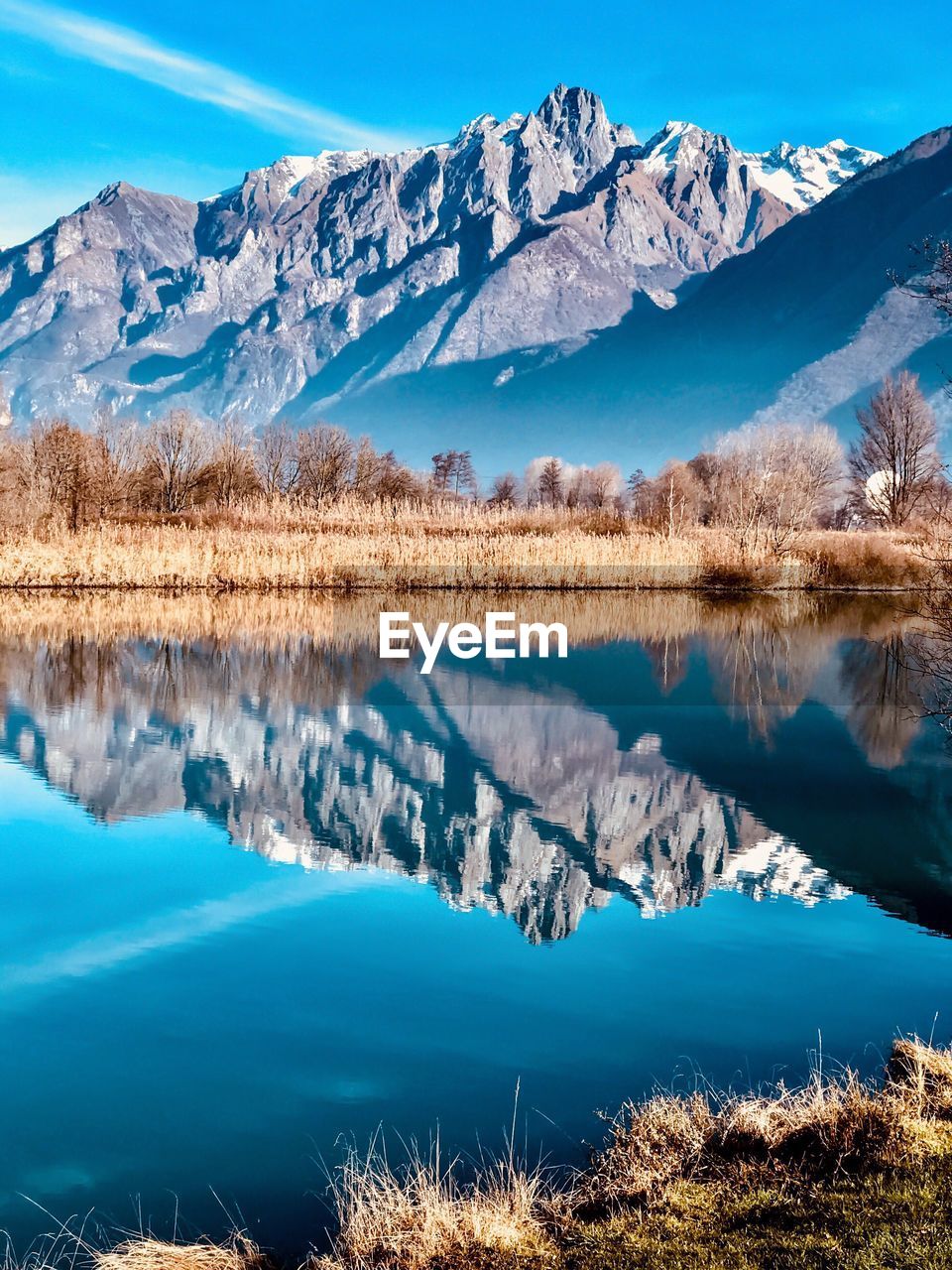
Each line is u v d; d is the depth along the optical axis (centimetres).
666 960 820
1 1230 498
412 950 838
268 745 1523
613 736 1617
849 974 795
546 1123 588
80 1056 666
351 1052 671
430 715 1745
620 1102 608
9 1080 636
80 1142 571
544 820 1195
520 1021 714
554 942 856
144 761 1420
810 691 2023
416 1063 658
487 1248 459
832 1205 461
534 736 1611
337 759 1454
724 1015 725
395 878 1008
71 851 1073
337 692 1939
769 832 1152
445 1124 589
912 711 1816
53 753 1452
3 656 2211
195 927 882
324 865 1043
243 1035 695
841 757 1498
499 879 1004
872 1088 604
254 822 1177
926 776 1394
